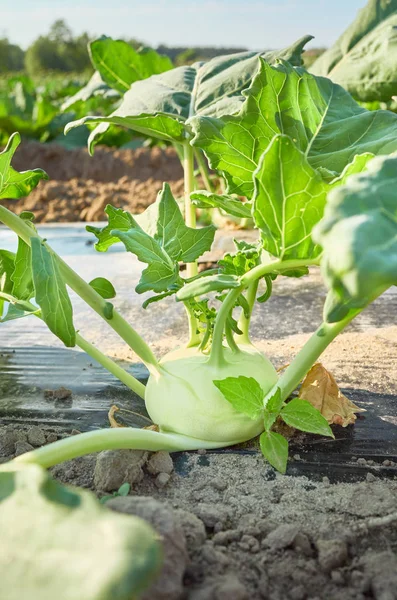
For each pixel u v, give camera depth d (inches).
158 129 21.5
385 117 19.3
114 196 76.2
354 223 11.9
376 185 12.6
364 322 28.3
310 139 19.1
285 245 15.2
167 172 92.8
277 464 16.4
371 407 20.5
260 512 15.4
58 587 9.7
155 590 11.7
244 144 18.0
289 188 14.5
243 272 18.5
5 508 11.2
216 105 22.9
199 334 20.0
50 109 103.5
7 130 104.6
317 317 29.4
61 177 94.9
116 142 98.2
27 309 18.2
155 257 17.9
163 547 12.1
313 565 13.6
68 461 17.0
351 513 15.3
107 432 15.6
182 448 17.3
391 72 30.3
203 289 15.3
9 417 20.5
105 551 10.0
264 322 28.9
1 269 20.5
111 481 15.9
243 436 17.7
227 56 26.3
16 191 19.3
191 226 22.9
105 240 19.4
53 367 24.2
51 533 10.7
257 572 13.5
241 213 19.2
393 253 11.6
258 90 17.7
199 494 16.1
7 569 10.3
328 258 12.0
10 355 25.5
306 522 15.0
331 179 18.0
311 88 19.0
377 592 12.9
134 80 35.0
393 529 14.7
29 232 17.3
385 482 16.8
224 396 16.6
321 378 19.7
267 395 17.1
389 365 23.5
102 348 26.2
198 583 12.8
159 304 31.9
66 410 20.9
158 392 17.8
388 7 32.5
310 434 18.9
